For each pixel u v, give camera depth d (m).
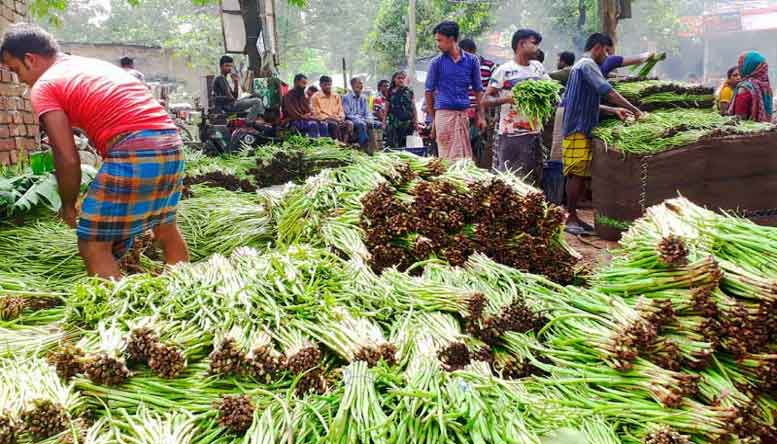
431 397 2.19
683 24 31.08
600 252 5.70
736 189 5.85
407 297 3.06
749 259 2.88
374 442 2.02
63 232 4.71
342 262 3.36
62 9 8.96
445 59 6.81
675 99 7.13
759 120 7.59
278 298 2.93
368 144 14.22
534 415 2.25
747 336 2.57
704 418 2.23
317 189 4.26
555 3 23.62
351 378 2.29
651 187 5.74
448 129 6.89
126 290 2.96
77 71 3.65
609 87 6.25
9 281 3.67
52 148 3.63
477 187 3.79
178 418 2.27
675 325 2.68
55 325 3.01
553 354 2.74
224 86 10.41
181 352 2.50
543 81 6.25
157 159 3.72
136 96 3.75
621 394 2.44
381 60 29.31
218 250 4.84
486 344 2.84
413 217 3.74
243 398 2.26
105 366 2.37
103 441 2.12
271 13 12.51
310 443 2.12
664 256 2.85
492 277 3.26
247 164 7.75
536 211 3.73
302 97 11.46
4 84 6.36
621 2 10.39
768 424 2.38
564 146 6.62
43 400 2.16
